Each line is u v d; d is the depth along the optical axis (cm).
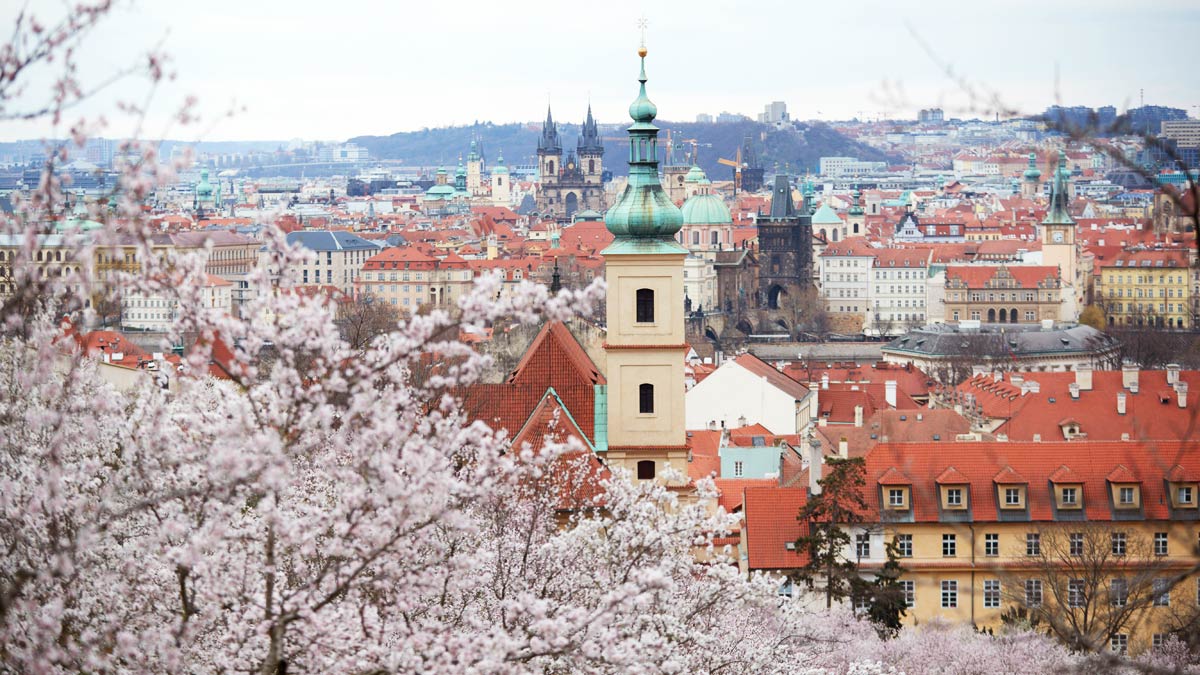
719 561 8825
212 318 6325
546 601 6819
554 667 7294
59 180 5606
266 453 6022
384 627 6775
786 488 16850
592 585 8325
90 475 6950
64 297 6075
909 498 16700
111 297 6334
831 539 15775
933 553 16688
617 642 6788
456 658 6469
